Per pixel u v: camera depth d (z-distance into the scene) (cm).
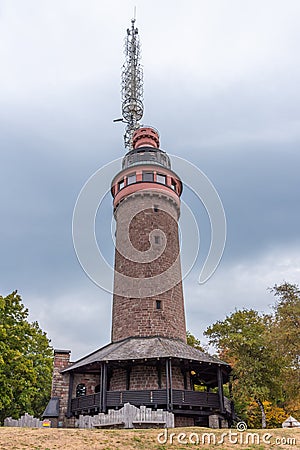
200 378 3250
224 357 3766
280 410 3897
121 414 2330
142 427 2270
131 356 2684
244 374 3161
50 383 4219
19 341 3309
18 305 3550
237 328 3516
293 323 2984
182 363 2759
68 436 1744
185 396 2586
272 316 3347
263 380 3169
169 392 2552
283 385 2966
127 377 2822
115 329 3183
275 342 2966
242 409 3859
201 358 2795
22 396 3303
